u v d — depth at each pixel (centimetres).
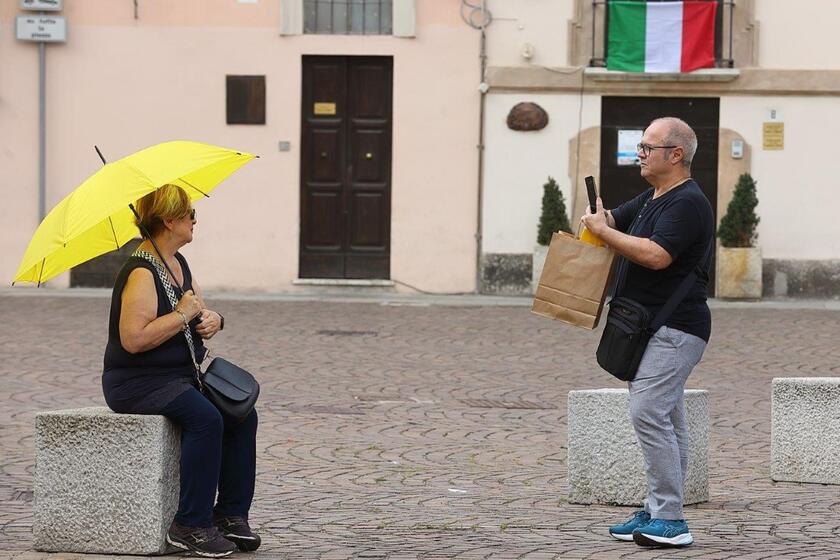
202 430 1309
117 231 1384
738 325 3759
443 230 4544
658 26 4444
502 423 2286
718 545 1386
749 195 4397
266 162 4556
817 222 4503
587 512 1591
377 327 3656
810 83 4475
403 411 2391
